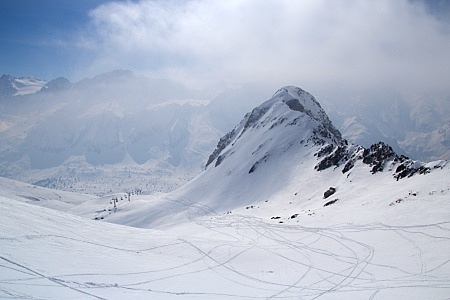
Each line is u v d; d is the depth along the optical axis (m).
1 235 35.12
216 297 30.11
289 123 166.25
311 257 45.47
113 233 51.31
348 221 58.22
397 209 54.03
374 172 80.56
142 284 31.48
